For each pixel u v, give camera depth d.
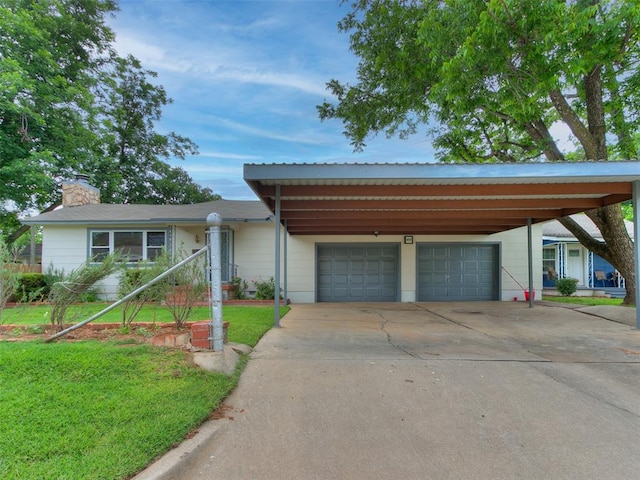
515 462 2.68
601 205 8.57
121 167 24.16
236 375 4.21
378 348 5.66
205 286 5.17
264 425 3.18
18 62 14.19
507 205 8.75
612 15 7.47
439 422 3.26
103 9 20.16
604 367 4.77
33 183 14.60
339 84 13.67
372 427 3.17
